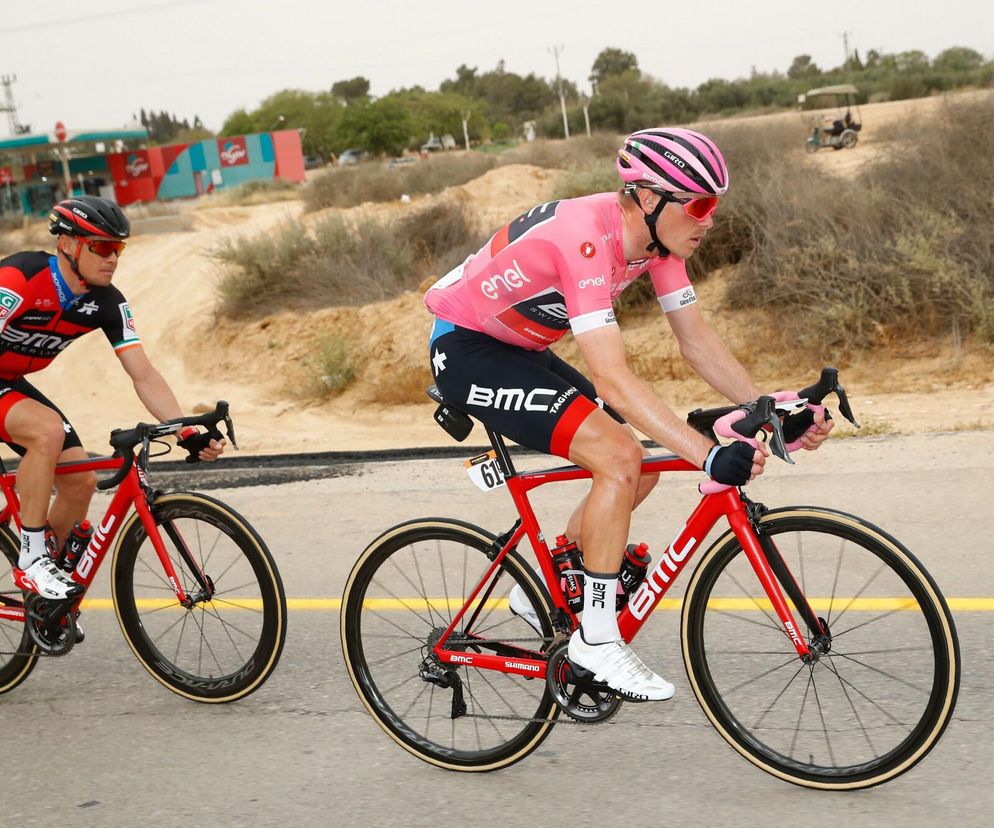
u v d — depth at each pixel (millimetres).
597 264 2609
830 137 24531
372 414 10820
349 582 3100
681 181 2482
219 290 15539
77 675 3764
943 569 3992
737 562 3352
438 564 3266
